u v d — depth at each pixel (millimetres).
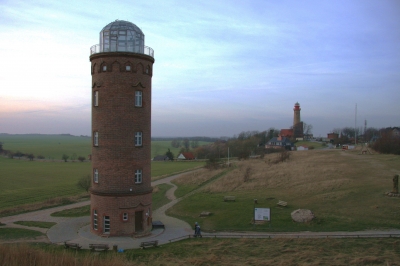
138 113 32656
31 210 47344
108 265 21453
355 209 38438
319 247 26812
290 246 27531
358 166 68375
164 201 52969
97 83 32312
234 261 23984
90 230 34219
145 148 33469
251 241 29578
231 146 163875
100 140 32312
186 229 35438
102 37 33219
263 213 35062
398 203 38719
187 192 60344
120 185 32062
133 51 33000
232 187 59219
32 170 118250
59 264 21156
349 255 24547
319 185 51031
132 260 24984
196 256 25672
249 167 76938
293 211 38781
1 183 86438
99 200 32375
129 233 32219
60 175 103938
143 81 32906
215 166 89500
